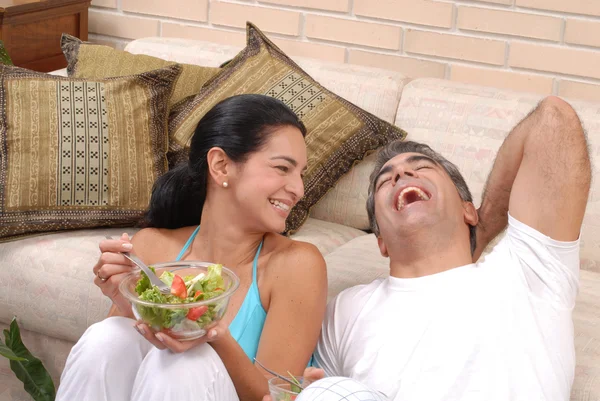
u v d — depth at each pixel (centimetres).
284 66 248
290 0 309
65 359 215
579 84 278
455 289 163
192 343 144
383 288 174
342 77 257
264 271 169
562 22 274
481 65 290
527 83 286
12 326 209
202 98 249
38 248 216
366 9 299
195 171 171
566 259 166
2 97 229
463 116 237
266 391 155
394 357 159
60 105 231
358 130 238
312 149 234
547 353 155
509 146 177
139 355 156
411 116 243
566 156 166
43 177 224
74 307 208
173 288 140
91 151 228
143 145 236
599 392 161
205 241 175
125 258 156
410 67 300
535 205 167
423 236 168
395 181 173
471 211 179
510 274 163
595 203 218
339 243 233
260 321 168
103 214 228
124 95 239
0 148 225
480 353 154
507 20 282
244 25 319
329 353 175
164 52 284
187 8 325
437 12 290
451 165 179
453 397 152
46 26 320
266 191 163
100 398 155
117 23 338
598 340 177
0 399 225
